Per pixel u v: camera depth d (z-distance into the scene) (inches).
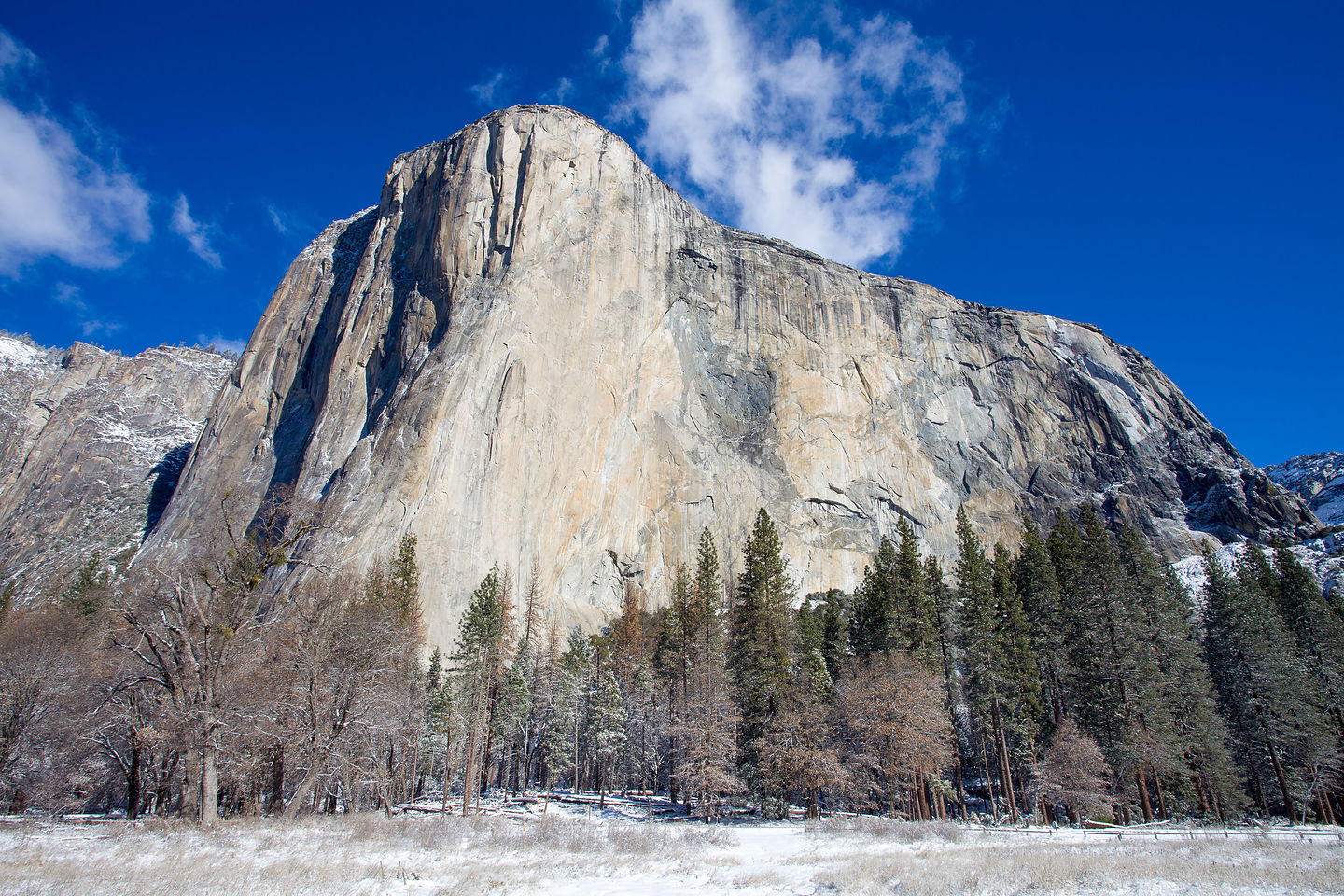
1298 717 1660.9
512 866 674.8
